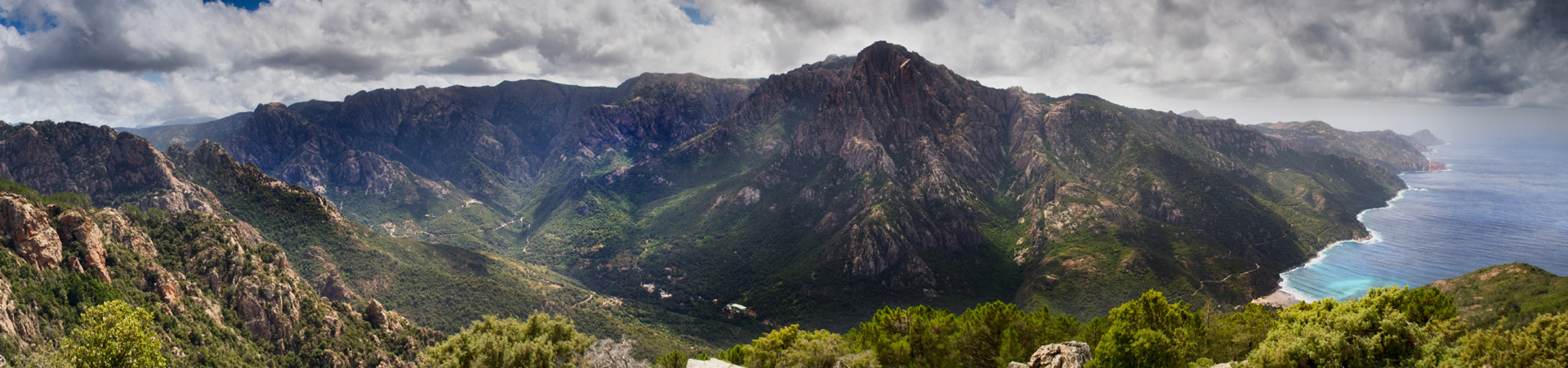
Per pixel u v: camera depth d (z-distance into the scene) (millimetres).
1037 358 71750
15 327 106938
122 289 134875
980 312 93375
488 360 66562
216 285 158000
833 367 77500
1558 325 50438
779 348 94125
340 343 153000
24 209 128125
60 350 65812
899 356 89125
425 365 69125
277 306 154375
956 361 89000
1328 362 62375
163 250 168375
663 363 102812
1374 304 71062
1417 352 61219
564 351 71750
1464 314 134750
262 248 183875
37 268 123500
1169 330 87750
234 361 131625
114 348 63375
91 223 142750
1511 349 53125
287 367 143000
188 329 132125
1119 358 72562
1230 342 87125
